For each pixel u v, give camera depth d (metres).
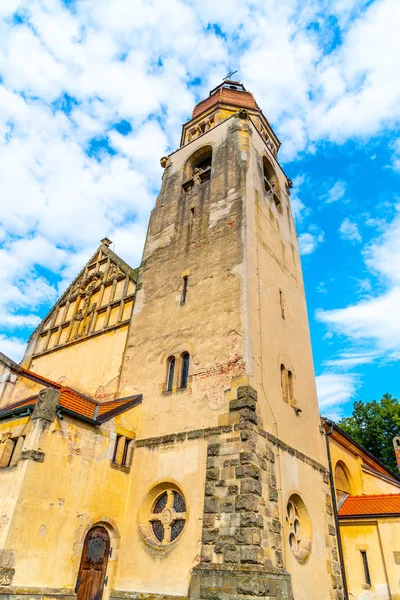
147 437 17.39
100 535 15.12
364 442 43.22
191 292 20.50
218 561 12.62
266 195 25.08
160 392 18.31
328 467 20.30
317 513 17.55
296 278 24.94
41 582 12.59
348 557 19.39
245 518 12.80
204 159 28.64
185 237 23.39
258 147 26.86
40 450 13.75
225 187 23.41
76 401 17.20
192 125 32.62
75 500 14.40
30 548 12.57
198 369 17.53
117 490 16.12
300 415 19.06
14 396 18.72
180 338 19.27
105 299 26.11
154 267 23.80
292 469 16.53
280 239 24.62
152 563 14.33
